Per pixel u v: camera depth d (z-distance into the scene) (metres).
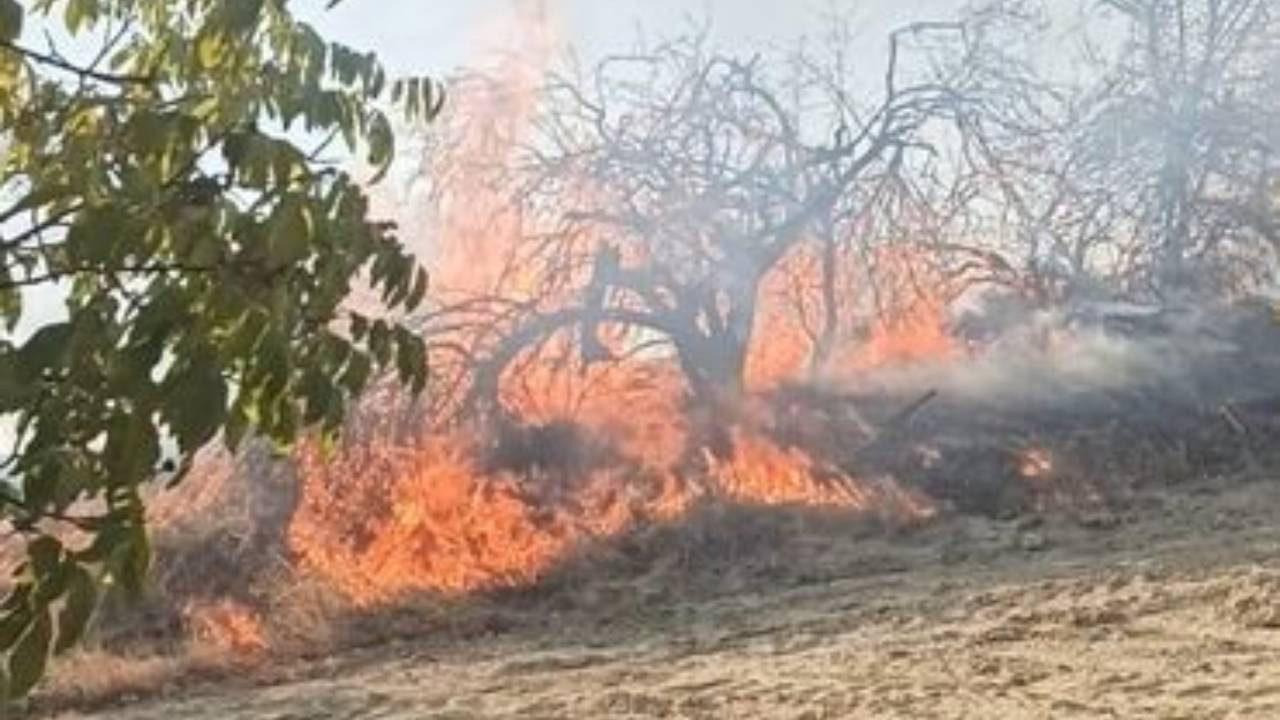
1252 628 11.20
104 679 13.06
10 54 2.58
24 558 1.87
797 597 15.34
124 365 1.85
